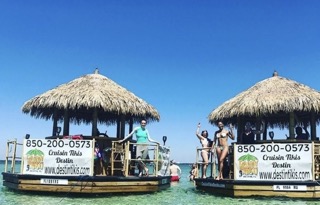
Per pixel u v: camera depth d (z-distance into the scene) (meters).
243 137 15.41
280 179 13.21
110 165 15.13
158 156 14.88
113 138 15.40
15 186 13.61
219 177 14.60
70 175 13.22
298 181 12.90
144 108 16.25
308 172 13.02
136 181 13.88
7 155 15.02
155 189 14.52
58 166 13.41
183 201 12.76
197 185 15.94
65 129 15.86
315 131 16.14
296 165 13.12
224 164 16.17
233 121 19.08
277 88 15.81
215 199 13.23
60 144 13.49
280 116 19.84
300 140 14.90
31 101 15.70
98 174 14.92
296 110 14.89
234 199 13.09
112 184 13.30
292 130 15.18
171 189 17.16
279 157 13.30
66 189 13.04
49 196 12.98
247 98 15.59
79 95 14.76
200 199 13.27
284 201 12.48
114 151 14.40
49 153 13.52
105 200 12.34
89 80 16.11
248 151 13.61
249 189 13.31
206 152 16.02
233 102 16.25
